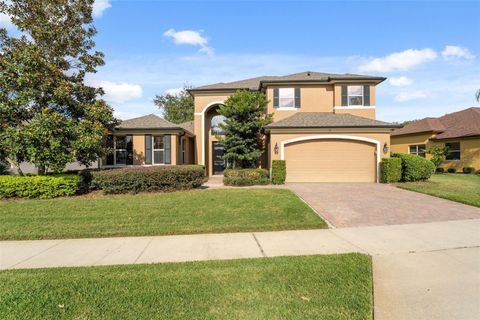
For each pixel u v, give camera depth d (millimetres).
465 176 18484
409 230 6434
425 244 5469
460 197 9867
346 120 16219
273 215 7641
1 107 10242
